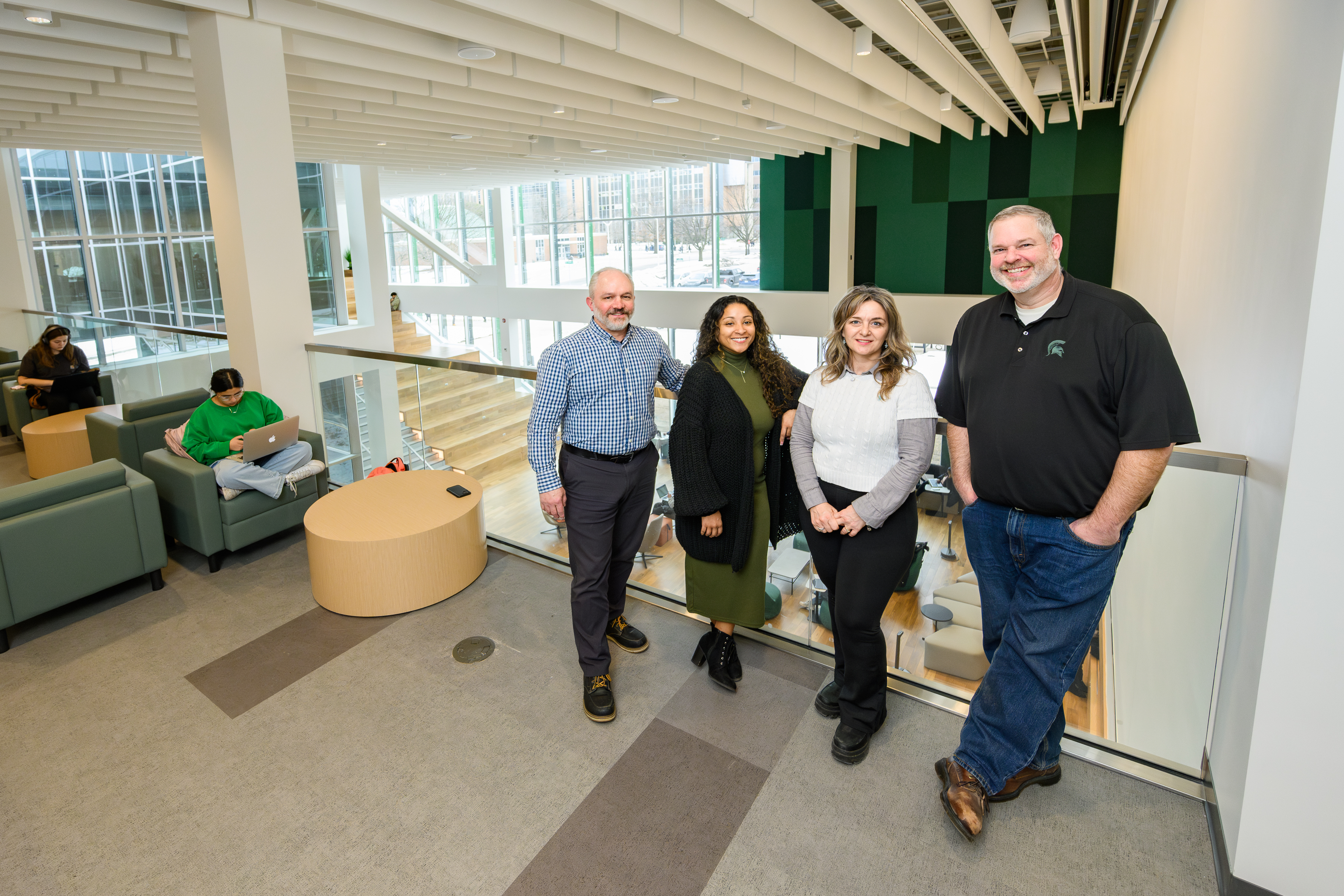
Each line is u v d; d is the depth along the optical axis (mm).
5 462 5984
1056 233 1643
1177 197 4141
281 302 4406
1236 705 1837
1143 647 2373
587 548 2459
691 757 2299
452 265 15531
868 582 2123
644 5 3770
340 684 2701
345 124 6926
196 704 2602
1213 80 3111
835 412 2137
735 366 2373
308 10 4176
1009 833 1988
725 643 2625
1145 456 1585
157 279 10609
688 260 13781
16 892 1873
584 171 12430
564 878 1892
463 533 3301
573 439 2439
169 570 3660
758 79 5824
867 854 1937
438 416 3992
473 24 4262
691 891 1848
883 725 2402
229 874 1920
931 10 5199
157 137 7711
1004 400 1766
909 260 11164
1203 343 2973
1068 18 4090
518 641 2953
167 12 4031
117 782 2242
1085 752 2248
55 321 8062
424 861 1951
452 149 8945
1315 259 1411
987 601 2059
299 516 3977
